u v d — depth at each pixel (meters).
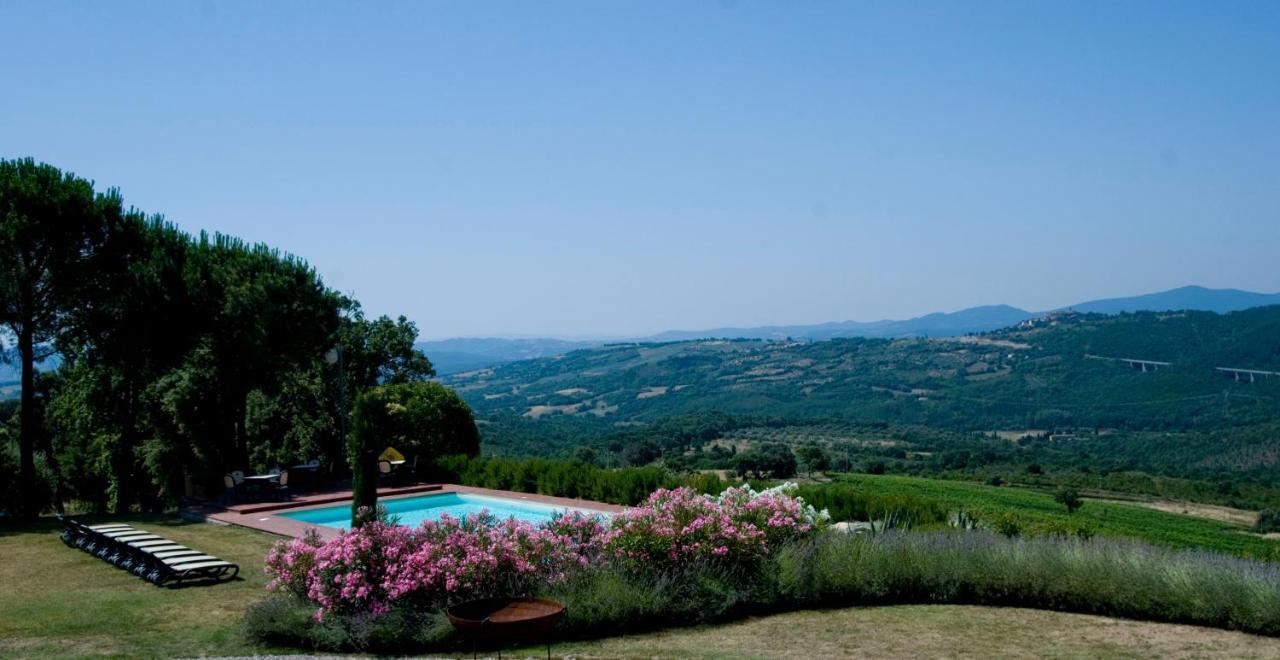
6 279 17.89
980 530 11.66
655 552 9.41
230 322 21.16
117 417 23.80
